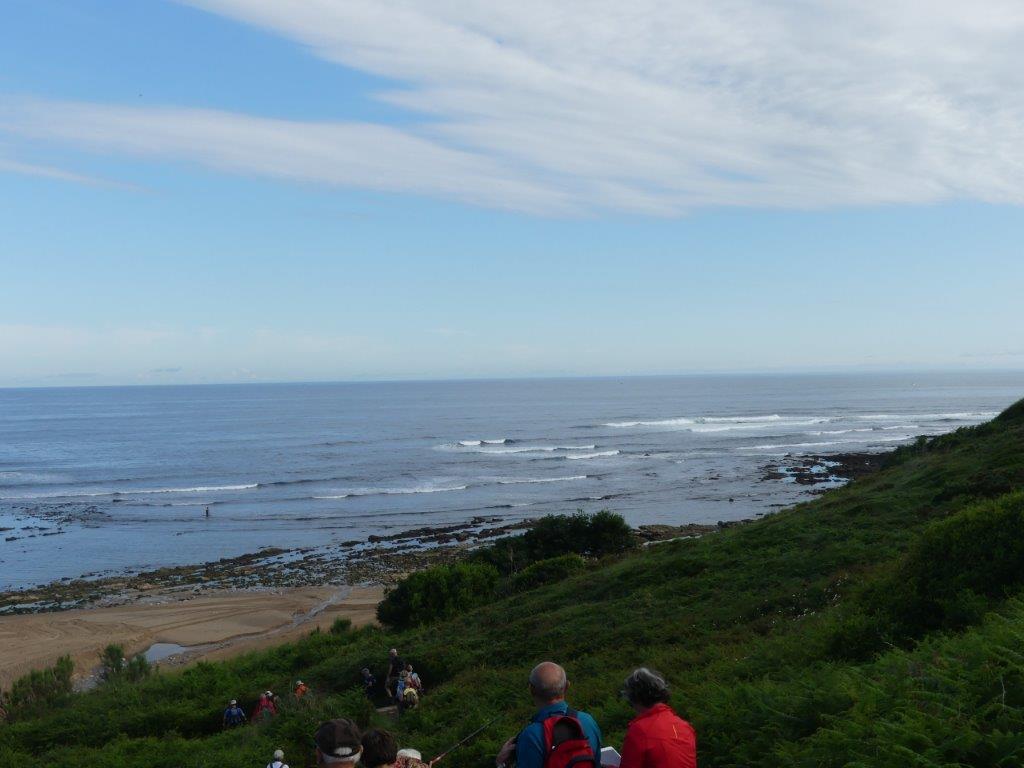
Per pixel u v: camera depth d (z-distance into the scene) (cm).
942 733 621
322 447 14775
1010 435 2994
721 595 2083
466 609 3055
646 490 8675
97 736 2056
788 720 839
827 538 2344
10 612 4656
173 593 5022
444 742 1429
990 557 1305
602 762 545
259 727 1888
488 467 11262
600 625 2120
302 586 5144
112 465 12581
